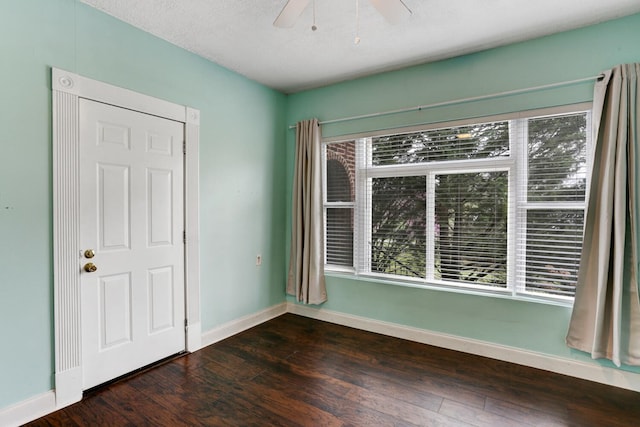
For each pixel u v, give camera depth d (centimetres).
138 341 237
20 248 180
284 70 308
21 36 179
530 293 255
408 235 309
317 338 304
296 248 361
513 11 212
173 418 187
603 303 215
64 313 196
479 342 269
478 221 275
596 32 225
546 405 200
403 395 211
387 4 159
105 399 204
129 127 229
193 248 273
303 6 169
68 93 197
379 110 316
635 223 207
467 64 272
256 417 189
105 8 210
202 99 281
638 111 207
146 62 239
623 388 218
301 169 355
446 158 288
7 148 175
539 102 245
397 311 308
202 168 282
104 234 216
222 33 242
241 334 312
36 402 185
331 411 194
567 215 241
